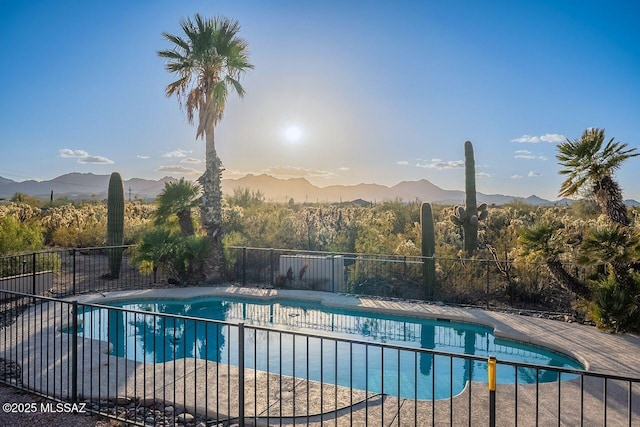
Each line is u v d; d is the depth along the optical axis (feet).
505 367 22.99
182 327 30.99
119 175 49.37
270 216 56.65
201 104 44.73
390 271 40.22
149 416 15.56
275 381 18.99
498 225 58.23
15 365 20.08
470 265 38.78
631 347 23.26
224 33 44.60
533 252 28.17
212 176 44.39
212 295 38.34
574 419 15.51
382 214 66.69
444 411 16.26
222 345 27.27
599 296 26.43
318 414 15.88
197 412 15.94
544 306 33.63
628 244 25.07
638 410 16.11
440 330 29.81
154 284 42.24
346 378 21.99
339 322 31.83
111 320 31.94
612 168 26.91
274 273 45.60
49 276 38.11
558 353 23.71
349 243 49.06
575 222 41.68
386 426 15.08
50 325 27.35
